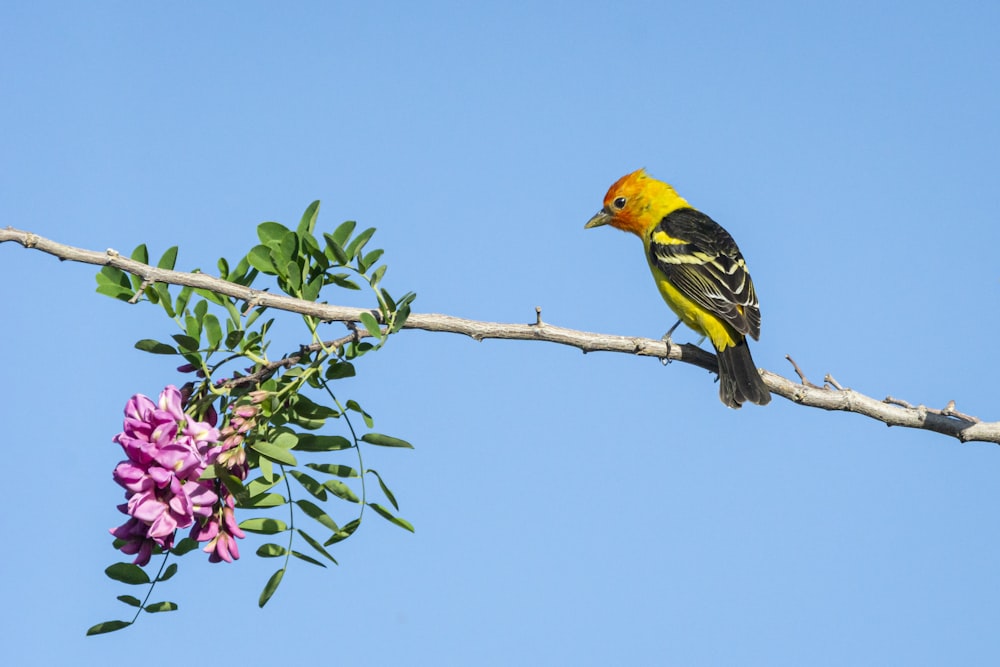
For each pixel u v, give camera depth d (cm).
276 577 756
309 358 830
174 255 806
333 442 787
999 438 1053
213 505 728
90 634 737
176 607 751
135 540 721
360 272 857
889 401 1091
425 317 941
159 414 698
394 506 782
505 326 983
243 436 743
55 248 751
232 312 807
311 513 770
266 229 852
